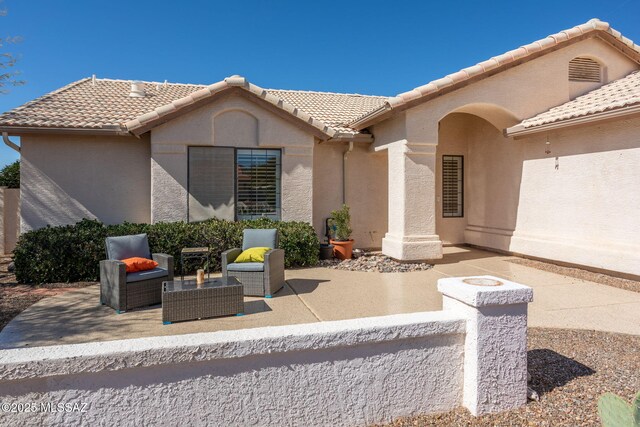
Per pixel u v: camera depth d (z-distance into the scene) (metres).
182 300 6.30
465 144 14.64
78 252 9.05
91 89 13.90
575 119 9.21
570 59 11.61
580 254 9.66
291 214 11.77
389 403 3.18
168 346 2.64
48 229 9.40
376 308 7.01
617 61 11.88
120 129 10.62
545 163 10.90
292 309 6.95
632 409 2.38
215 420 2.77
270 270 7.76
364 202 13.59
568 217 10.17
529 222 11.53
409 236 10.88
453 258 12.12
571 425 3.20
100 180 11.16
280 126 11.60
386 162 13.79
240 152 11.44
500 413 3.34
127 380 2.62
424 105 10.77
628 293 7.95
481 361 3.26
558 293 8.00
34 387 2.49
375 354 3.13
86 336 5.67
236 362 2.80
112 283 6.97
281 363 2.90
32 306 7.16
